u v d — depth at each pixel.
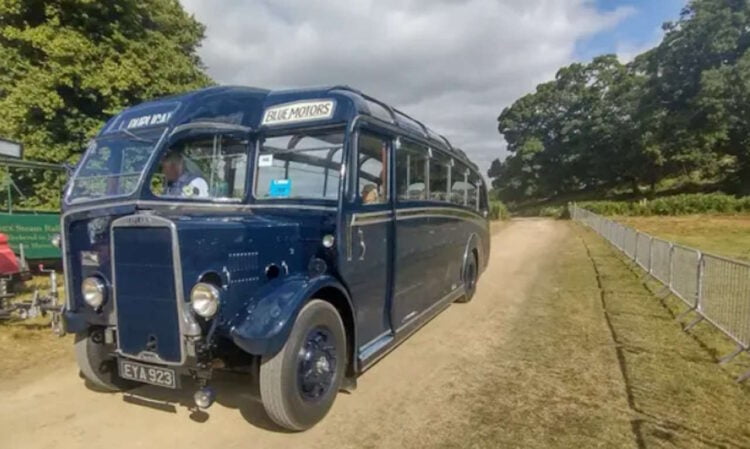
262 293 3.33
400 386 4.27
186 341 2.99
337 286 3.63
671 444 3.18
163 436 3.36
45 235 8.71
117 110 13.25
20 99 11.75
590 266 11.77
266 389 3.19
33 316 5.82
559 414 3.67
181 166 3.94
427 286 5.62
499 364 4.83
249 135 4.37
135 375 3.23
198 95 4.04
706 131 38.56
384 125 4.39
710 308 6.11
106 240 3.38
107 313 3.40
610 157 52.31
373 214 4.16
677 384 4.21
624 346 5.33
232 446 3.23
